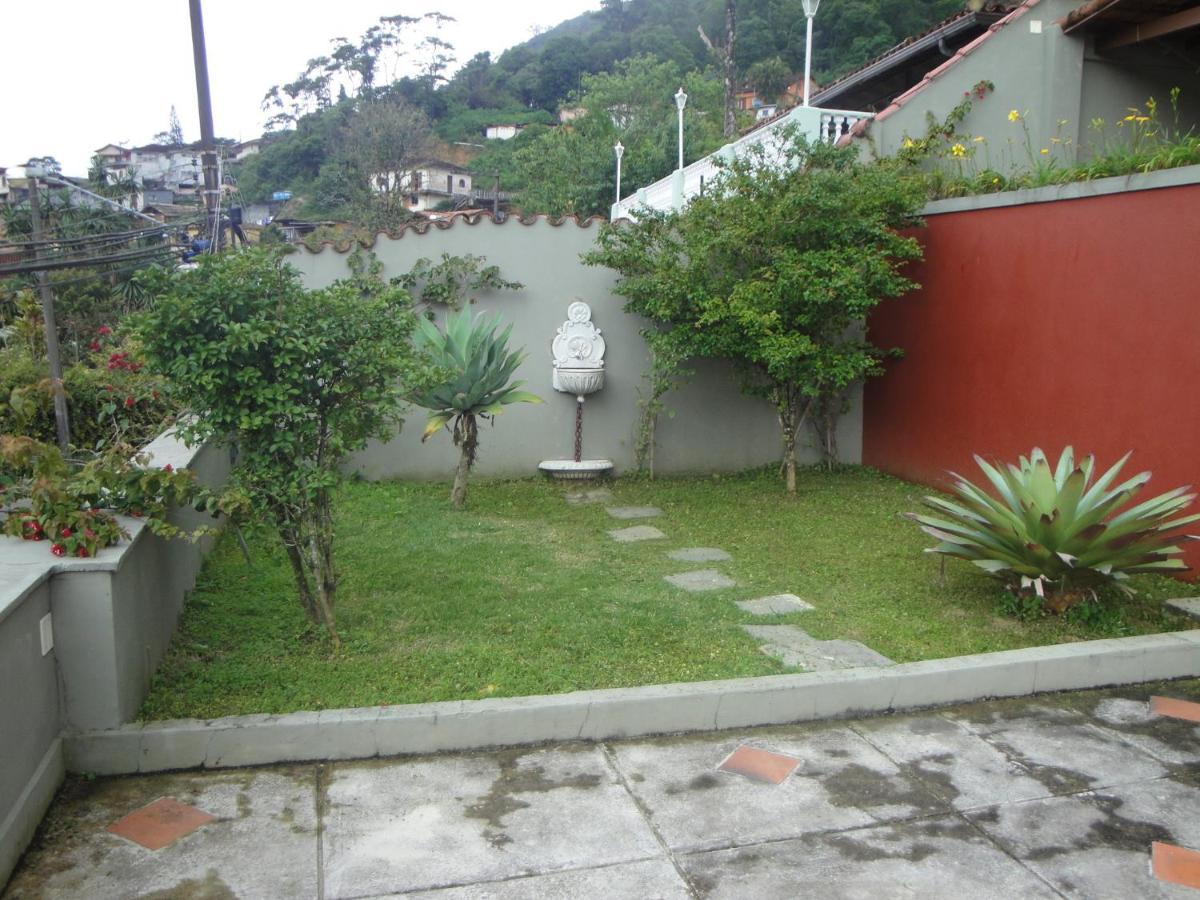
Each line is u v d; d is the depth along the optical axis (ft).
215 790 12.06
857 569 21.38
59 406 24.61
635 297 29.78
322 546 15.81
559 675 14.69
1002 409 26.25
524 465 32.22
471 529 24.99
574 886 10.17
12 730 10.50
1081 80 33.12
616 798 11.98
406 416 31.17
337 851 10.75
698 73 142.72
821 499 28.53
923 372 29.76
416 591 19.22
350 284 16.49
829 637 16.90
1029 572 17.62
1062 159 32.78
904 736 13.87
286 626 16.88
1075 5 32.96
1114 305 22.29
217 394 14.39
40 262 28.30
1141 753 13.35
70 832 11.05
